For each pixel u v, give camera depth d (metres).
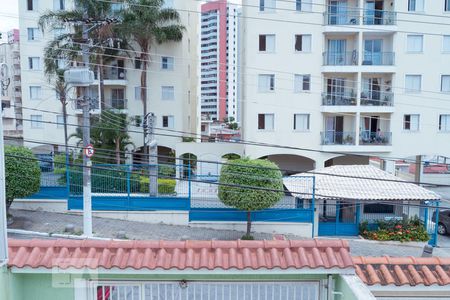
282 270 5.55
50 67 30.16
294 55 29.19
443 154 29.58
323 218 21.12
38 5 35.81
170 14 32.66
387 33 29.39
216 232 19.52
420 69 29.09
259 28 29.06
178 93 35.88
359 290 4.96
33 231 17.64
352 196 18.77
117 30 30.59
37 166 18.56
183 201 20.25
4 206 5.10
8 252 5.40
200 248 5.91
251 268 5.55
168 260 5.66
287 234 19.80
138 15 31.14
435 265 6.70
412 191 19.27
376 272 6.52
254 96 29.52
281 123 29.64
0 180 5.05
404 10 28.88
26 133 37.00
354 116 29.95
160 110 35.97
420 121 29.42
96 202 20.45
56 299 5.61
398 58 29.03
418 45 29.08
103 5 28.31
